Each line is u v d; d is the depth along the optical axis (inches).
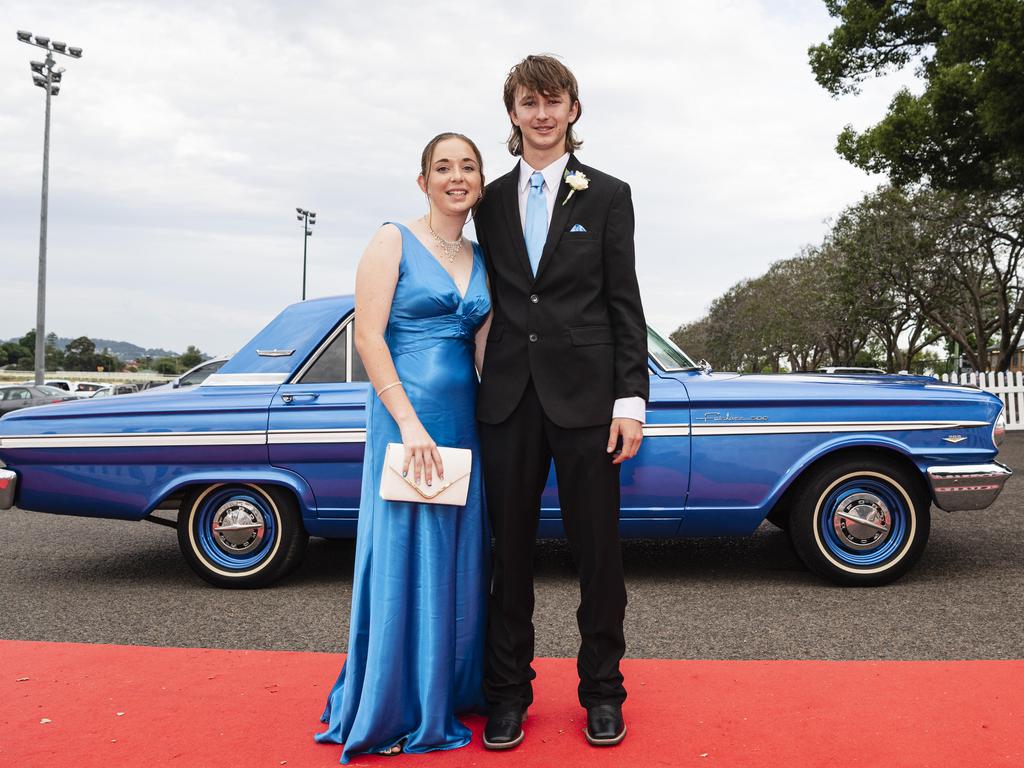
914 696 109.2
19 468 186.5
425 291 97.6
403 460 94.1
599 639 98.0
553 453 99.0
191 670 124.0
